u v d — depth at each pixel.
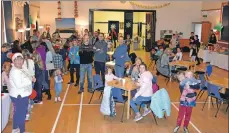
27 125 5.36
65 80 9.19
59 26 16.86
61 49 9.90
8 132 4.95
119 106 6.68
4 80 5.28
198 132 5.18
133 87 5.70
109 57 9.75
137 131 5.18
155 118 5.64
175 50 11.76
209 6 16.39
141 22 19.20
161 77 10.05
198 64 13.09
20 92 4.40
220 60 12.49
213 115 6.12
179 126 5.12
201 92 7.95
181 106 5.08
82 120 5.70
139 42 18.89
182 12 17.62
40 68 6.50
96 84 6.78
